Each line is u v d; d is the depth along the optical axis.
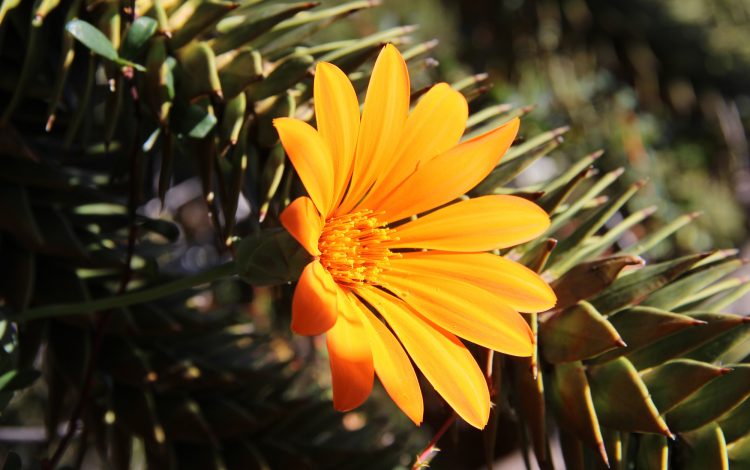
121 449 0.81
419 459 0.72
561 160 1.45
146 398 0.80
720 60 1.54
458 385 0.70
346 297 0.71
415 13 1.32
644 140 1.49
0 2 0.76
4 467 0.73
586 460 0.74
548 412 0.75
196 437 0.80
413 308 0.72
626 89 1.52
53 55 0.78
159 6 0.74
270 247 0.70
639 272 0.73
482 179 0.72
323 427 0.83
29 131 0.81
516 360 0.74
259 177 0.75
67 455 1.06
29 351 0.79
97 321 0.79
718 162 1.55
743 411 0.72
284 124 0.68
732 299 0.75
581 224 0.75
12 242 0.79
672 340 0.72
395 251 0.78
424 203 0.73
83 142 0.79
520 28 1.44
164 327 0.80
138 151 0.77
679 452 0.72
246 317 0.85
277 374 0.84
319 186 0.69
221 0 0.77
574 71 1.47
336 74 0.70
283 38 0.78
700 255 0.73
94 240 0.80
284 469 0.81
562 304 0.73
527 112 0.77
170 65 0.74
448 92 0.72
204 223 1.41
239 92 0.74
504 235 0.72
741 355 0.75
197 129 0.73
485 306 0.71
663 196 1.43
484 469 1.26
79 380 0.79
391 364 0.70
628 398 0.71
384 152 0.72
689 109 1.55
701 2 1.54
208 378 0.80
